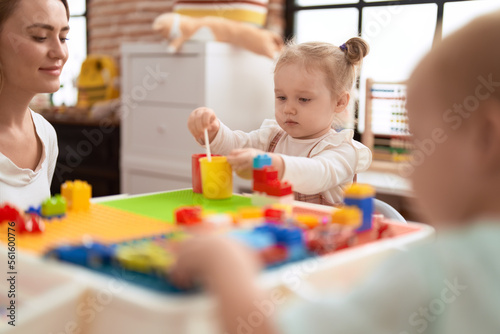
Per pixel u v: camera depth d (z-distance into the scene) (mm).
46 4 1076
